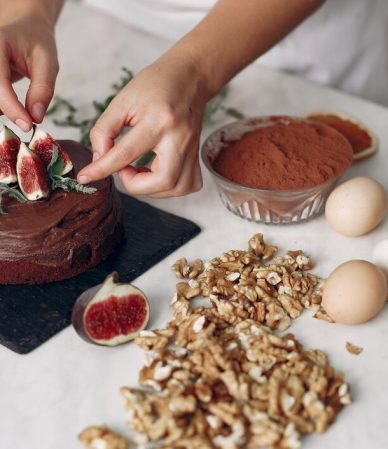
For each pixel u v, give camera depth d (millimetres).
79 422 601
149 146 702
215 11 779
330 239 765
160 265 741
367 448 579
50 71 768
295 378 606
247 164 782
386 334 663
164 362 630
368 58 1057
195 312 669
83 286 715
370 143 871
